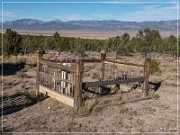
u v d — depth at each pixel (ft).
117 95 42.65
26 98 39.75
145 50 137.80
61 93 37.99
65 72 38.70
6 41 97.25
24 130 27.89
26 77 58.13
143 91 43.39
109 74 60.85
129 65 44.86
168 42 140.77
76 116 33.17
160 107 38.63
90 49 149.18
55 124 30.14
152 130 29.55
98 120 32.09
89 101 37.22
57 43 132.67
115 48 138.41
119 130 29.14
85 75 61.98
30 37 145.48
